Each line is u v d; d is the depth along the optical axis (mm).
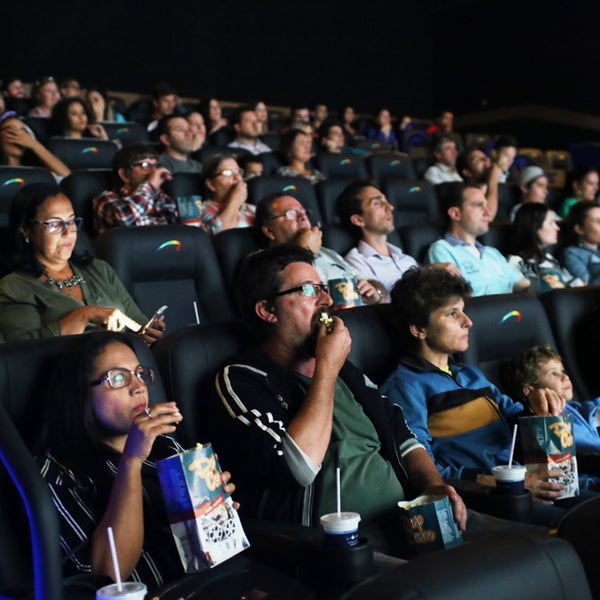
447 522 1815
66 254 2684
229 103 9938
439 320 2414
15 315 2564
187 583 1562
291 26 10852
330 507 1974
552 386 2678
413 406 2354
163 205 3859
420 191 5117
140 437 1597
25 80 8977
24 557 1547
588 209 4496
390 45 11680
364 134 9289
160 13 9859
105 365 1738
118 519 1595
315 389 1953
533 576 1169
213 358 2113
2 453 1339
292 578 1591
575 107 10867
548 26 11000
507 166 7078
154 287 3119
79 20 9297
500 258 4109
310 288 2139
